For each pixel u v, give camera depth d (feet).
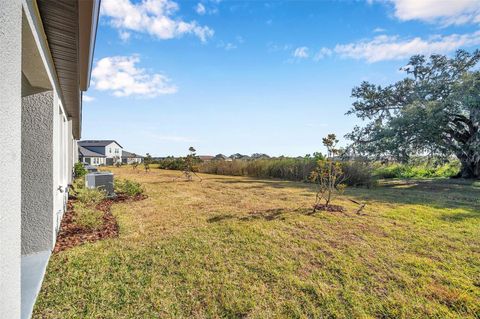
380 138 45.42
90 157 145.79
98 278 9.05
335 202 24.89
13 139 4.53
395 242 13.41
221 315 7.36
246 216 18.57
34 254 10.30
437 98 45.21
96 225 14.97
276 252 11.90
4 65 4.10
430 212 20.49
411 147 43.55
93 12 6.83
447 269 10.43
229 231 14.84
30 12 6.09
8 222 4.34
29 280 8.04
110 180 26.68
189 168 51.42
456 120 45.37
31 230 10.41
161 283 8.93
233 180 48.03
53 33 8.31
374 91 54.19
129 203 23.24
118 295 8.09
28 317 6.20
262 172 57.26
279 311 7.59
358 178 40.42
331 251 12.09
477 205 23.76
